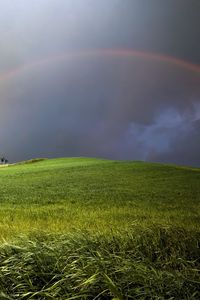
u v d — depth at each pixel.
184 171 55.00
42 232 9.59
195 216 19.52
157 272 6.16
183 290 5.70
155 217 19.78
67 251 7.30
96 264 6.46
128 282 5.93
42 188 38.94
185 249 8.41
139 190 36.75
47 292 6.02
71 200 30.17
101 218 19.75
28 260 7.06
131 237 8.80
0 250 7.69
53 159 87.25
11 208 25.50
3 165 85.12
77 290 6.07
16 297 6.23
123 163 67.12
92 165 64.44
